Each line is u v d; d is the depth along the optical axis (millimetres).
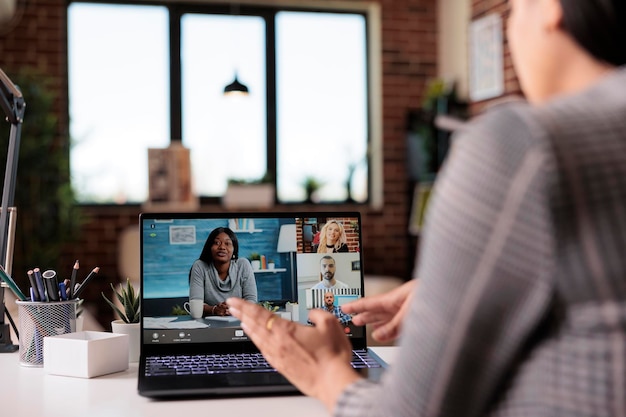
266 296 1334
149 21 5523
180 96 5578
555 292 530
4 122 4715
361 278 1370
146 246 1317
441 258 572
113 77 5492
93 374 1225
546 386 550
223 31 5648
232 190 5500
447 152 5172
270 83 5730
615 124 541
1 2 4566
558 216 517
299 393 1094
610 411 524
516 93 4727
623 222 516
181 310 1312
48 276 1317
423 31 5883
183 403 1053
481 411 588
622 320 513
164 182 5305
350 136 5898
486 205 545
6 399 1084
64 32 5395
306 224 1365
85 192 5426
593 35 581
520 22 655
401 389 612
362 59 5918
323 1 5691
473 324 555
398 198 5816
